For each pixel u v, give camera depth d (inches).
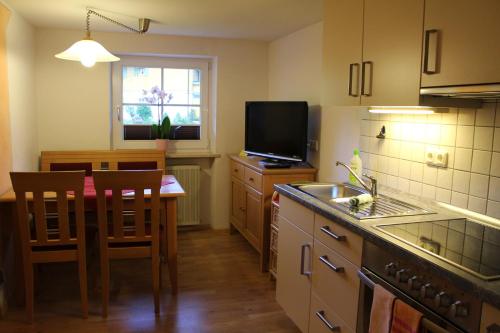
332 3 100.1
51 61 164.4
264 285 132.3
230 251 163.0
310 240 90.3
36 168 162.6
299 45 155.7
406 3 74.3
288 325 108.3
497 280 49.9
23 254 104.7
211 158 191.5
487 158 74.1
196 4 120.3
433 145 86.2
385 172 102.0
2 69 115.5
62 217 104.9
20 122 138.8
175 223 122.2
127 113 181.2
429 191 87.8
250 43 183.5
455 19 64.0
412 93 73.4
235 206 176.2
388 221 74.7
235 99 184.7
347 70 93.9
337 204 87.4
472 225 73.0
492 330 47.0
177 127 187.6
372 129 107.0
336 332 80.0
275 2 116.8
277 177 139.3
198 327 106.4
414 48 72.6
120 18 140.6
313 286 89.5
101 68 170.4
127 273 140.0
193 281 134.4
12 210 113.0
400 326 58.5
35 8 128.5
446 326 53.1
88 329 104.3
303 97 152.9
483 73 59.5
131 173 105.3
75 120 169.8
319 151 140.4
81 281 108.5
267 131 156.1
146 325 106.8
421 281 57.6
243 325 108.0
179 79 185.8
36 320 108.2
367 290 70.2
